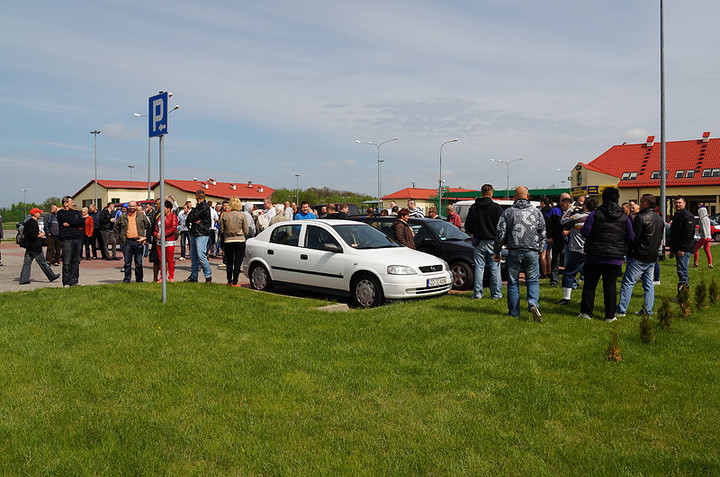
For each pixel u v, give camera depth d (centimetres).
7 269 1480
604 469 328
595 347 597
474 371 517
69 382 469
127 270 1105
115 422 386
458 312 788
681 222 982
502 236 752
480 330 675
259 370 512
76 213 1066
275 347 597
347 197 9906
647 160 5034
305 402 436
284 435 373
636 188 4888
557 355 567
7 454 339
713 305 866
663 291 1033
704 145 4856
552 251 1100
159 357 548
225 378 488
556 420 408
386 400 444
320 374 506
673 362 549
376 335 654
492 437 374
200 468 325
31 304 805
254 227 1550
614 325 566
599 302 900
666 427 396
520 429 389
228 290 970
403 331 671
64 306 793
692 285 1110
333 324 719
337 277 948
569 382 486
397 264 898
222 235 1041
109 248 2270
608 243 729
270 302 875
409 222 1174
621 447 362
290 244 1035
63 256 1057
